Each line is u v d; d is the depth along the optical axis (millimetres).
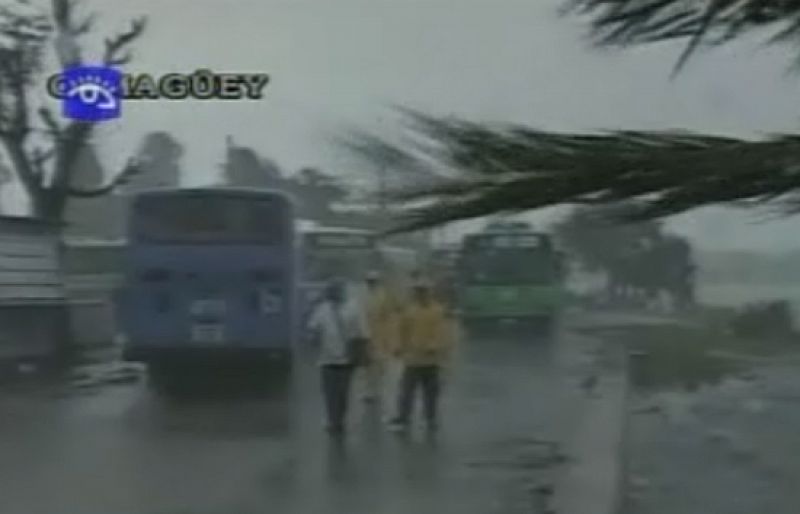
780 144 1466
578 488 9234
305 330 15664
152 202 15898
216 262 15828
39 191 16750
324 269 13617
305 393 15070
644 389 12930
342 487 9609
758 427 10531
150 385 15664
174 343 15750
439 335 12672
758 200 1466
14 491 9391
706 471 8961
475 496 9156
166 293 15883
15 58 11805
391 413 13492
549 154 1483
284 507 8914
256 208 15578
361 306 12586
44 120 15164
